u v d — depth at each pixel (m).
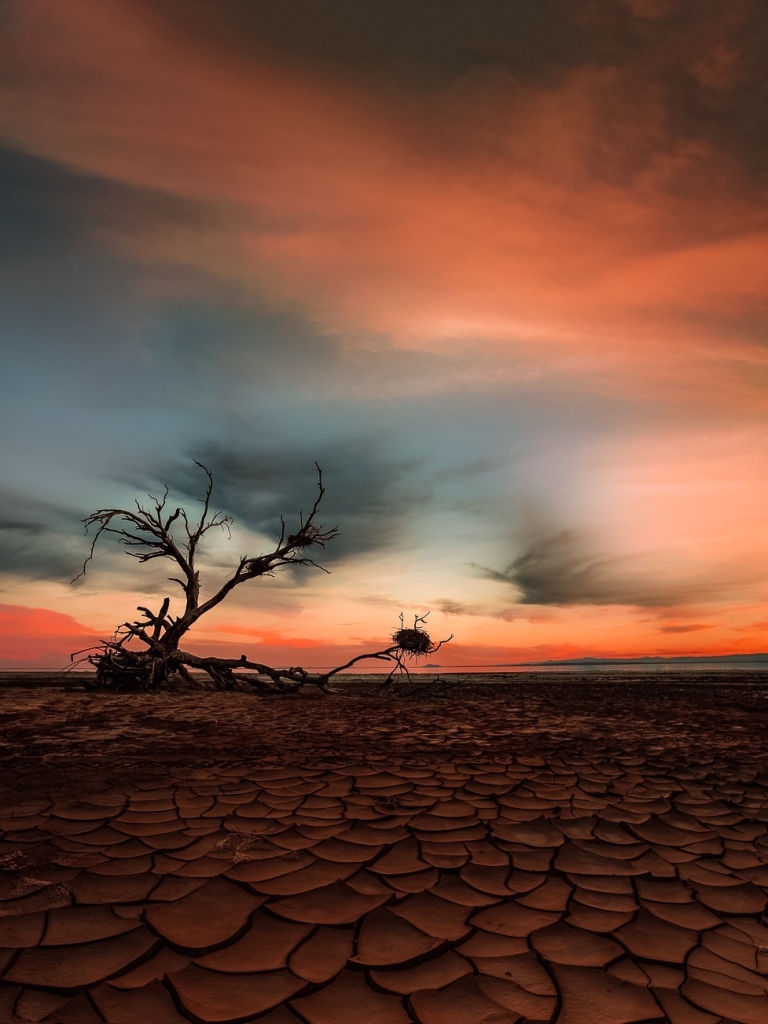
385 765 6.10
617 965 2.47
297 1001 2.16
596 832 4.08
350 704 14.28
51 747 6.92
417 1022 2.07
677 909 2.98
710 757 6.89
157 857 3.43
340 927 2.70
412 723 10.05
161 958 2.41
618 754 7.01
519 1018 2.11
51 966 2.32
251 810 4.36
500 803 4.71
